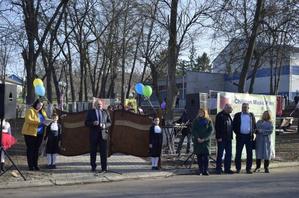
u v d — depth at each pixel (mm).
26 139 13250
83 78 43438
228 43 24641
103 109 13641
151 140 14156
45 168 13844
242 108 14461
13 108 12453
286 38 23953
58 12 24219
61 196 10172
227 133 14062
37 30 23031
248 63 22422
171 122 17953
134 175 13078
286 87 64062
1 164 12719
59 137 14281
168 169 14219
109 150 15438
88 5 30391
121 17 34062
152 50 35750
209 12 21734
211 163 15594
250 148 14367
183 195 10133
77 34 35719
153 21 24641
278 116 31781
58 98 35188
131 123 15516
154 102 55531
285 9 22375
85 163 14969
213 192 10492
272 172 14516
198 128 13750
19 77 62438
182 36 22234
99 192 10641
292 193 10352
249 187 11219
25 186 11516
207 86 69000
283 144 21547
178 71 77188
